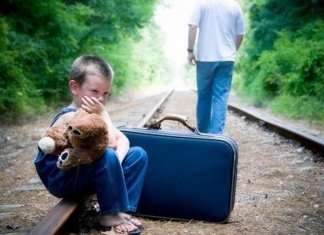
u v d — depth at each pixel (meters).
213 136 2.75
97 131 2.05
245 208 3.06
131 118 9.09
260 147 5.71
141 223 2.67
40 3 11.48
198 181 2.71
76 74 2.34
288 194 3.36
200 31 5.06
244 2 22.05
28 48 10.51
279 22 17.61
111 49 18.48
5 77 8.95
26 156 5.26
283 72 13.25
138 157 2.45
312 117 8.71
